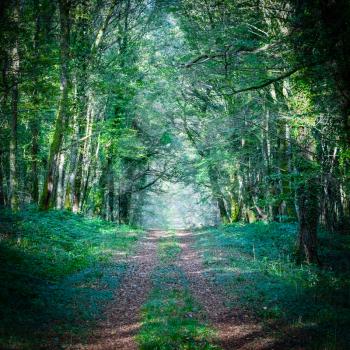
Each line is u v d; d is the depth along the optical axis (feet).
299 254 57.47
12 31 51.42
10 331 25.96
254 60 51.31
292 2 36.32
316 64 34.27
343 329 30.40
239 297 39.50
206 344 27.73
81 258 53.47
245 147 91.97
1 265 38.19
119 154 114.62
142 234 107.24
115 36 94.53
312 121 52.90
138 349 27.32
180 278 49.37
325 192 78.02
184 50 81.10
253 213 108.06
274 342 28.73
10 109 74.08
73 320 31.55
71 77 78.64
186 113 112.98
